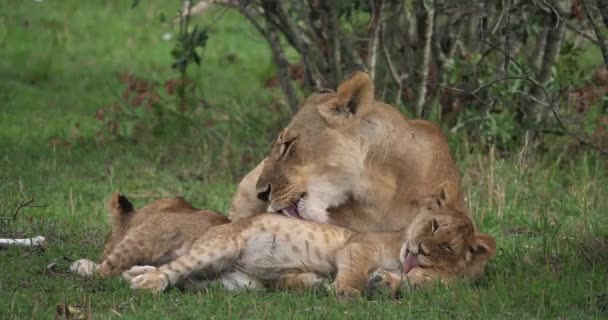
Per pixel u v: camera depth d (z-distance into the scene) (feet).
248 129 54.34
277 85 61.41
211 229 31.42
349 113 32.30
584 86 51.88
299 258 31.30
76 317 27.17
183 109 57.11
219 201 45.06
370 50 47.34
